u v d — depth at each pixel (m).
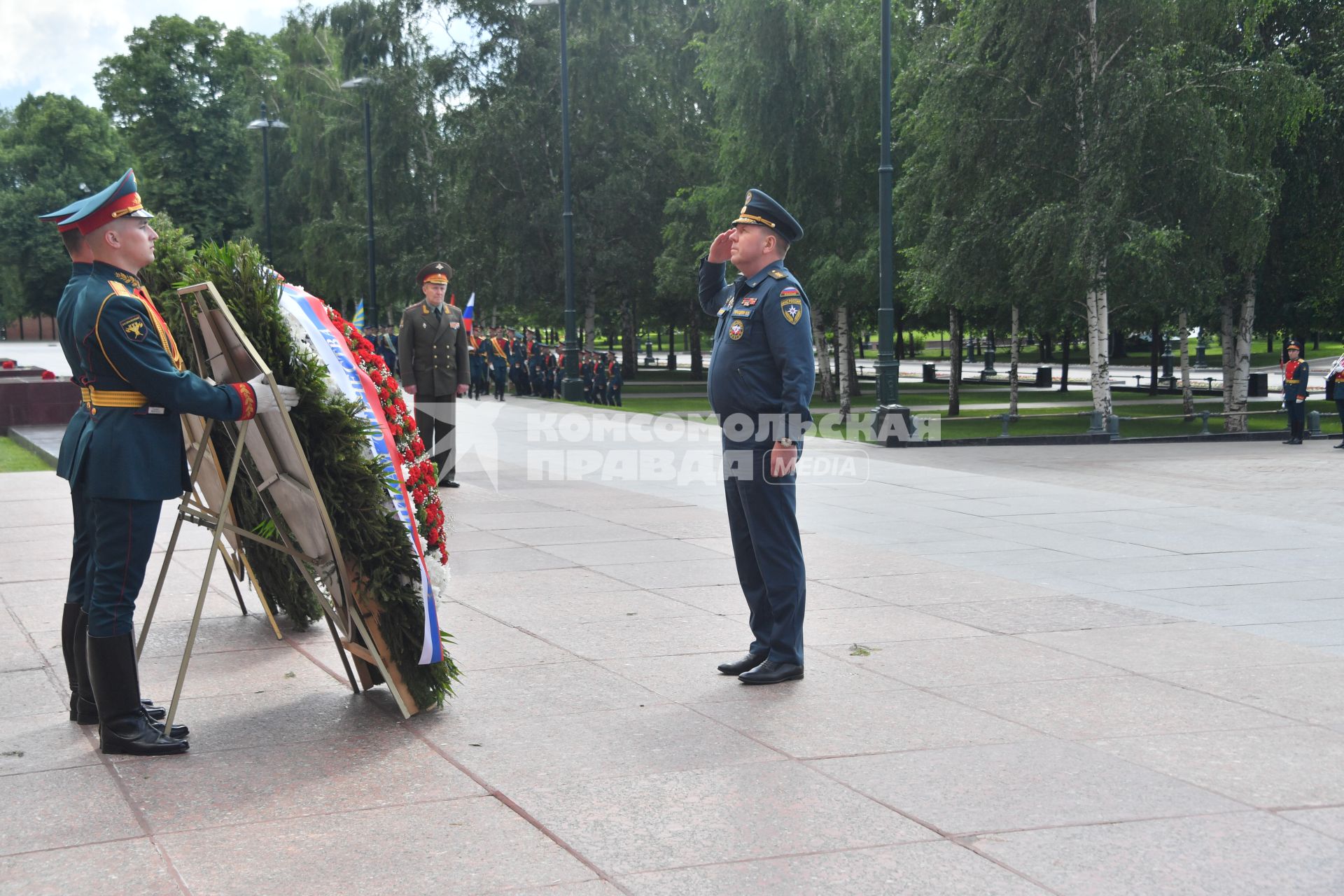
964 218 23.70
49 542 8.95
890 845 3.53
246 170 66.69
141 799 3.93
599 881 3.30
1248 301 25.19
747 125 28.55
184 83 66.19
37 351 70.62
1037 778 4.08
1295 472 15.89
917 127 24.92
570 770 4.18
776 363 5.25
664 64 40.81
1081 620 6.48
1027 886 3.26
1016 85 23.19
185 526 9.40
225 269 4.48
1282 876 3.32
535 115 40.41
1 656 5.79
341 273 50.06
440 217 44.25
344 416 4.50
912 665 5.55
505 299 41.25
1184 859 3.43
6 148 91.38
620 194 39.81
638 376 52.31
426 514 4.86
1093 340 23.70
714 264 5.61
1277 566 8.17
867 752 4.35
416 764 4.27
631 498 11.38
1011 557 8.48
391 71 44.03
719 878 3.31
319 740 4.54
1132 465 17.06
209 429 4.52
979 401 36.41
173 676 5.46
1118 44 22.64
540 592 7.18
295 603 6.03
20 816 3.79
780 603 5.28
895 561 8.25
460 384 12.20
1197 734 4.55
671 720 4.75
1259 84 22.45
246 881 3.31
